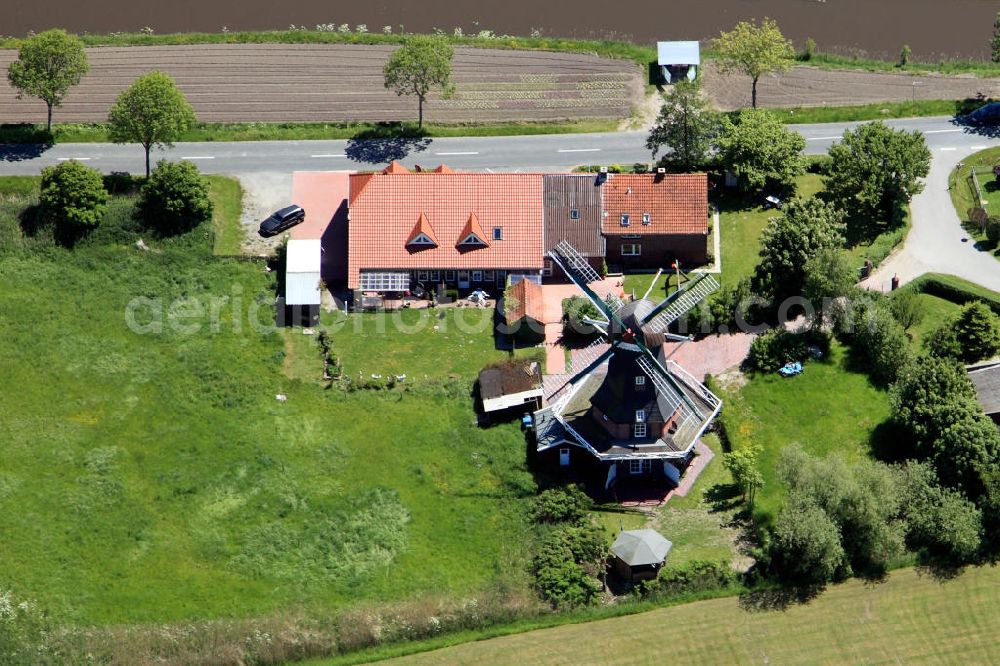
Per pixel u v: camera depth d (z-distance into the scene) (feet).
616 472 612.70
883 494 578.25
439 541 588.50
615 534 590.14
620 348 592.19
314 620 559.38
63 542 582.76
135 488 604.49
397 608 563.89
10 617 556.10
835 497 574.56
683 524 595.47
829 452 618.85
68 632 553.23
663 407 600.39
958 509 579.89
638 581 572.51
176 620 558.56
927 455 604.49
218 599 565.94
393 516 595.88
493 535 590.55
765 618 563.07
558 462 618.03
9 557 575.38
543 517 592.19
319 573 576.61
